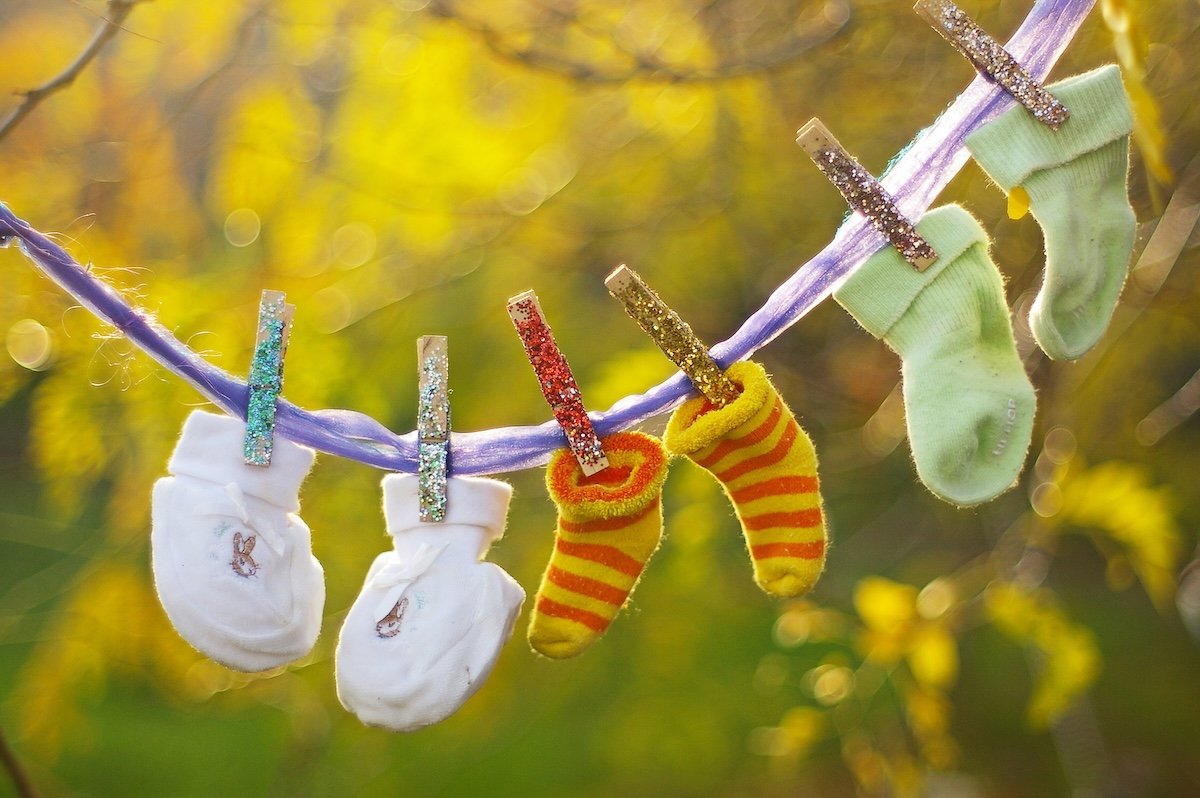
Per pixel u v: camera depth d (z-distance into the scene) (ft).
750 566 7.52
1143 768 10.68
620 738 10.20
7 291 5.03
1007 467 3.98
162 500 3.94
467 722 7.77
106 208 5.57
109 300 3.93
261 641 3.93
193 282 5.77
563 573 3.98
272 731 11.72
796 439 3.98
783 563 3.96
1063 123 3.99
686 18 6.27
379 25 6.02
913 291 3.99
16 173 5.40
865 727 6.65
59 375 5.32
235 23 5.84
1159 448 8.02
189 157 6.05
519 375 7.01
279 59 6.25
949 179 4.05
